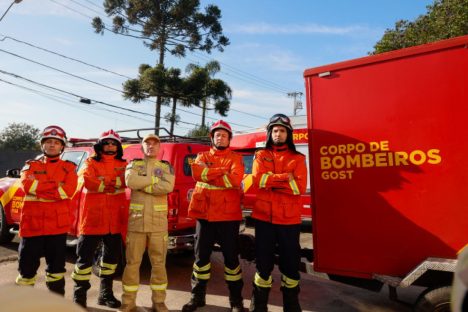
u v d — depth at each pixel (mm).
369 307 4527
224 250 4152
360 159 3668
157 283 4109
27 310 1052
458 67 3240
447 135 3260
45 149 3965
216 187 4160
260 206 3932
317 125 3922
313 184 3912
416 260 3357
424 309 3197
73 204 5602
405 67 3484
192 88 26250
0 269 5633
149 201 4090
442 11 15570
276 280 5680
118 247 4418
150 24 26469
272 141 4094
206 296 4809
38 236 3822
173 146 5441
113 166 4340
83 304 4094
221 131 4238
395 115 3510
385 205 3525
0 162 25922
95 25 25484
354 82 3742
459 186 3191
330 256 3795
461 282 1196
